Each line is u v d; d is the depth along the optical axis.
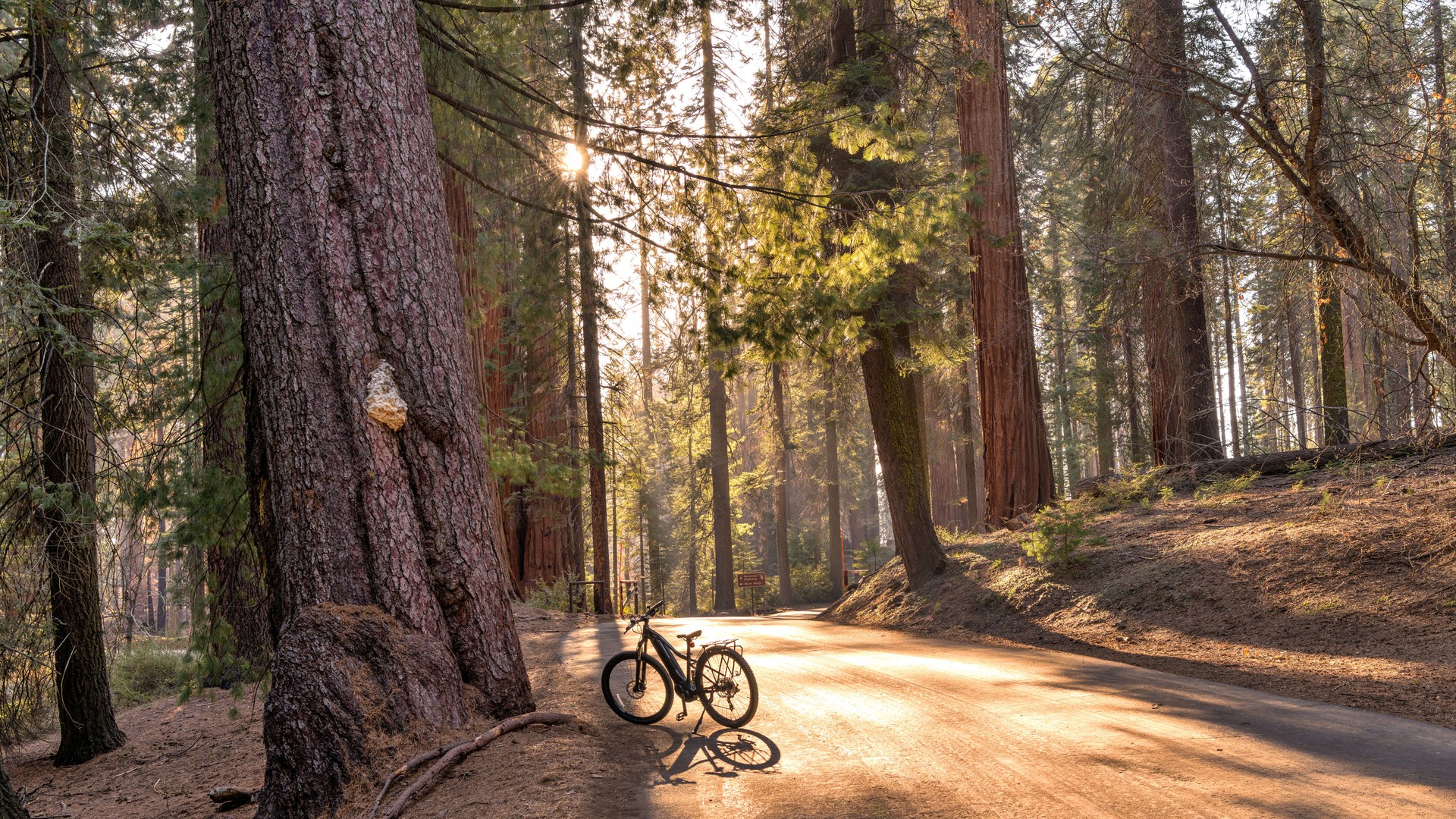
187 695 9.45
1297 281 11.59
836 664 10.27
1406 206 9.94
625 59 10.92
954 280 21.02
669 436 39.91
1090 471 46.59
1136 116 14.41
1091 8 12.08
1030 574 13.57
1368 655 8.16
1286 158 10.84
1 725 11.30
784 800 5.16
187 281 9.47
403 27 7.32
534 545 23.41
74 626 11.07
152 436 10.16
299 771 5.88
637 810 5.02
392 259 6.90
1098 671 8.93
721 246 11.24
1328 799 4.72
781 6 11.17
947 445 33.16
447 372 7.05
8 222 7.03
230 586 10.47
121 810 8.46
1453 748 5.54
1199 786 5.04
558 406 22.52
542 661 11.20
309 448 6.58
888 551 41.16
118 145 9.95
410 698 6.23
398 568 6.58
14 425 9.89
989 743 6.22
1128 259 12.33
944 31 15.97
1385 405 11.35
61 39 9.23
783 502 38.28
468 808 5.26
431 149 7.40
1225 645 9.46
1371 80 10.23
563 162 11.73
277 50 6.81
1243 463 15.07
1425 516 10.09
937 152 22.08
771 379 30.47
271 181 6.74
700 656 7.22
